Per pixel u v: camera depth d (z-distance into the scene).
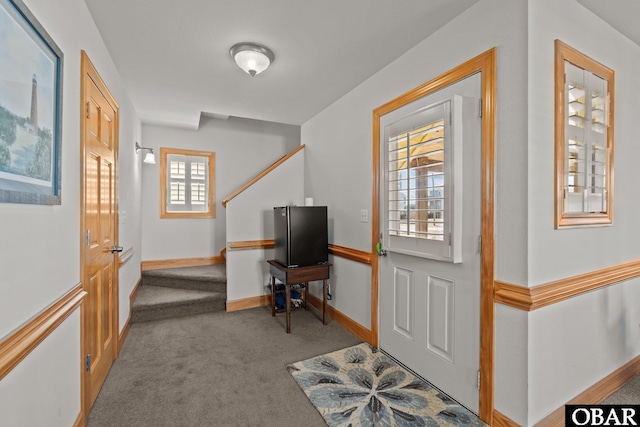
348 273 2.86
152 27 1.84
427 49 1.95
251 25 1.83
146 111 3.42
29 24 0.94
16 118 0.88
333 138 3.11
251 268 3.50
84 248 1.52
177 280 3.62
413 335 2.08
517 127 1.44
